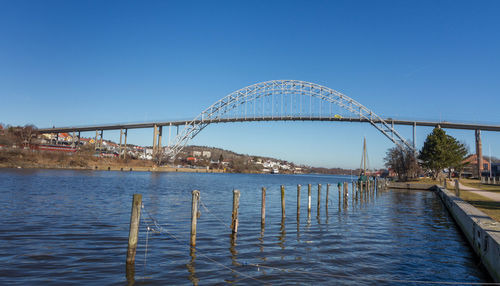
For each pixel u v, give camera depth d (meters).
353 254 13.91
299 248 14.69
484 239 11.64
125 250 13.31
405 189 64.81
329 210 29.25
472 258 13.62
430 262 12.99
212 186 64.75
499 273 9.40
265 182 99.88
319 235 17.73
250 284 10.20
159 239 15.37
